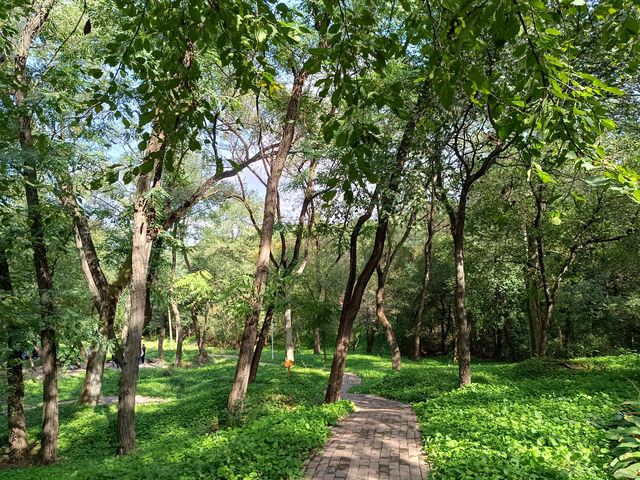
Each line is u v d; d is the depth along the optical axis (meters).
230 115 15.28
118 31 10.09
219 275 32.84
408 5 2.78
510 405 9.79
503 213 5.00
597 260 22.50
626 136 12.28
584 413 8.59
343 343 13.40
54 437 11.84
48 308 11.83
